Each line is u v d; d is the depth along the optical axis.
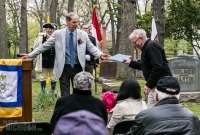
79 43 6.44
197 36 15.23
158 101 3.38
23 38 17.58
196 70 10.59
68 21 6.38
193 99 10.43
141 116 3.20
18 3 37.09
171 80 3.35
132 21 13.95
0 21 12.96
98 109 4.07
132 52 14.04
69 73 6.48
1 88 5.65
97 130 1.11
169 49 28.22
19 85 5.73
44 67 9.70
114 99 5.64
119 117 4.72
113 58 6.32
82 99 4.08
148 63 5.67
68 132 1.10
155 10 12.18
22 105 5.79
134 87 4.81
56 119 4.05
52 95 8.92
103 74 15.91
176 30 15.13
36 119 7.70
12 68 5.65
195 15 14.61
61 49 6.44
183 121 3.06
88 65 9.34
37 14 44.06
